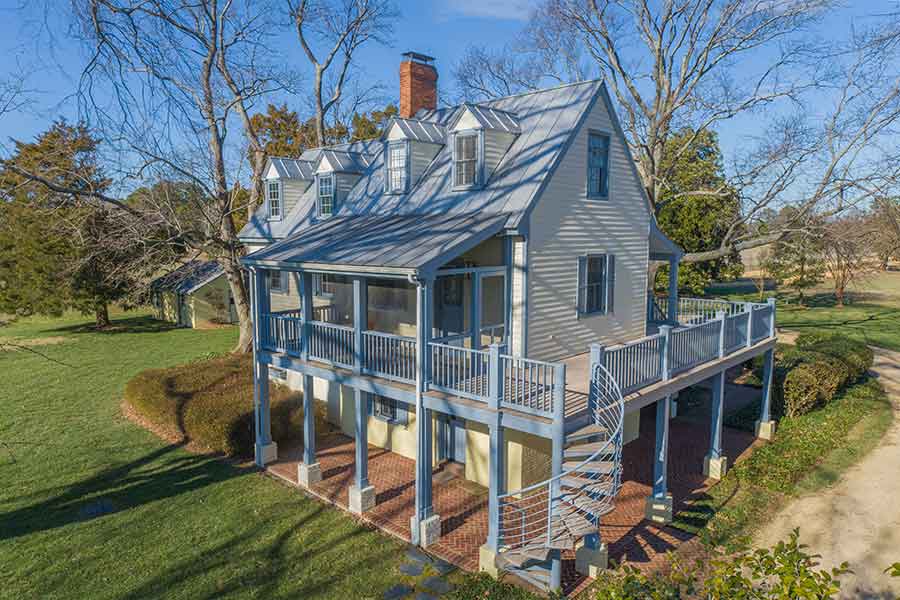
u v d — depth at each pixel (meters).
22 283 33.75
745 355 14.91
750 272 65.06
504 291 12.76
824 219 23.59
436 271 10.91
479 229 11.77
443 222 13.07
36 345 31.97
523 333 12.72
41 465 15.14
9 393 22.11
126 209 22.20
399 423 15.83
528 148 13.80
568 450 9.41
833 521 12.07
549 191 13.02
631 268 16.09
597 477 9.48
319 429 17.34
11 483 14.07
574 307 14.14
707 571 10.27
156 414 17.70
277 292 20.55
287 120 46.34
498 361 9.88
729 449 16.12
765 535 11.57
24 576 10.16
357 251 12.30
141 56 9.24
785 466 14.44
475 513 12.42
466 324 13.91
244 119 25.08
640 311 16.66
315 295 18.30
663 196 31.47
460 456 14.52
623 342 16.03
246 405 16.70
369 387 12.07
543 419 9.50
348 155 18.19
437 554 10.88
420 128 15.63
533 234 12.70
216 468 15.01
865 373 22.97
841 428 17.27
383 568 10.41
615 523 12.07
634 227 16.03
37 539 11.41
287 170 19.75
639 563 10.61
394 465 15.14
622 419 9.35
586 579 10.10
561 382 9.10
